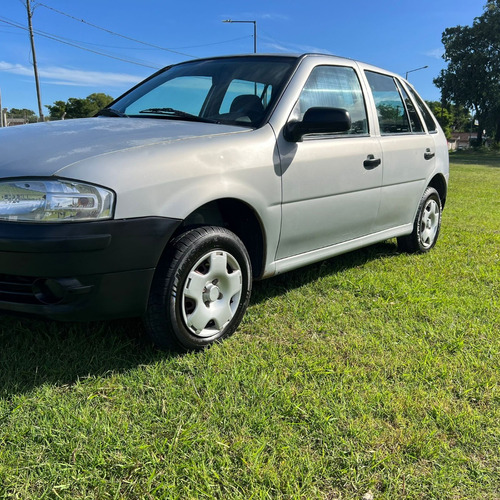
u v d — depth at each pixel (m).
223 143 2.71
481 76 47.97
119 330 2.84
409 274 4.21
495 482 1.82
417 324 3.16
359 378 2.46
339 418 2.11
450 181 14.83
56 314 2.21
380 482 1.79
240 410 2.12
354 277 4.03
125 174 2.27
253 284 3.77
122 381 2.34
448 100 51.66
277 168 2.95
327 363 2.60
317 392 2.29
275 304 3.40
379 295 3.69
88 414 2.05
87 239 2.14
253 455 1.85
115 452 1.85
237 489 1.71
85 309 2.26
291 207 3.10
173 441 1.90
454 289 3.87
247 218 2.96
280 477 1.77
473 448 1.99
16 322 2.86
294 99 3.17
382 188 3.97
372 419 2.11
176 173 2.43
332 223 3.50
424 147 4.59
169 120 3.12
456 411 2.21
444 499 1.72
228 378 2.39
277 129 3.00
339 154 3.43
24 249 2.10
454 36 49.91
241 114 3.12
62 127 2.82
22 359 2.48
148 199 2.31
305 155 3.15
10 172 2.21
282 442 1.95
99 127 2.80
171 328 2.49
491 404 2.29
